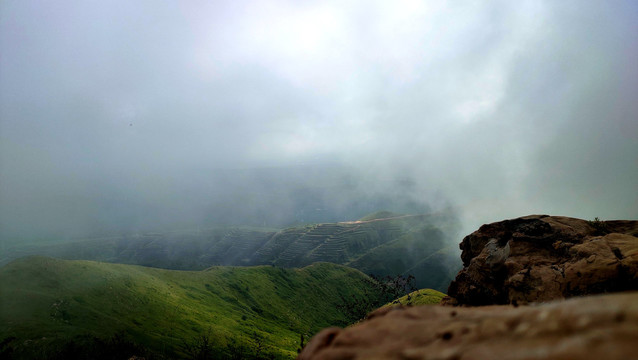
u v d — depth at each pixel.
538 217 30.02
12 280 122.56
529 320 5.42
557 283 21.66
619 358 3.28
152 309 143.25
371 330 7.06
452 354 4.93
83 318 113.00
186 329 136.88
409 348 5.81
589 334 4.15
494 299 27.45
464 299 30.53
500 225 33.75
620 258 20.14
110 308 128.75
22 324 98.81
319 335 8.19
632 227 26.25
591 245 22.52
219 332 145.12
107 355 93.75
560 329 4.68
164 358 104.06
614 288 18.94
